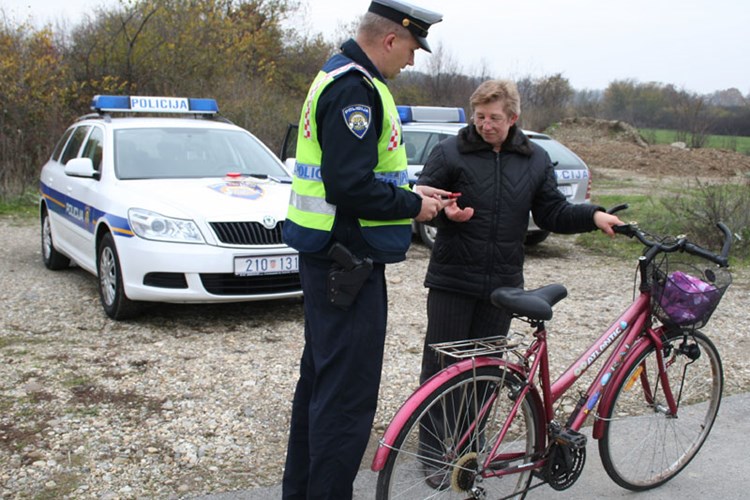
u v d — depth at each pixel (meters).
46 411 3.82
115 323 5.39
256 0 23.59
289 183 6.11
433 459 2.61
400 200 2.46
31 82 13.03
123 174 5.80
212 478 3.22
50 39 14.24
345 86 2.36
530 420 2.81
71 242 6.48
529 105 31.25
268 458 3.42
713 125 31.45
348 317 2.52
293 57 24.95
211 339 5.06
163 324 5.38
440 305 3.08
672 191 14.70
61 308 5.77
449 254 3.01
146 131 6.33
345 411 2.57
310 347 2.77
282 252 5.29
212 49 16.97
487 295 3.01
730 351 5.11
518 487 2.84
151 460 3.36
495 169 2.94
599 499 3.12
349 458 2.58
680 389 3.26
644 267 2.98
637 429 3.21
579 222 3.02
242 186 5.69
